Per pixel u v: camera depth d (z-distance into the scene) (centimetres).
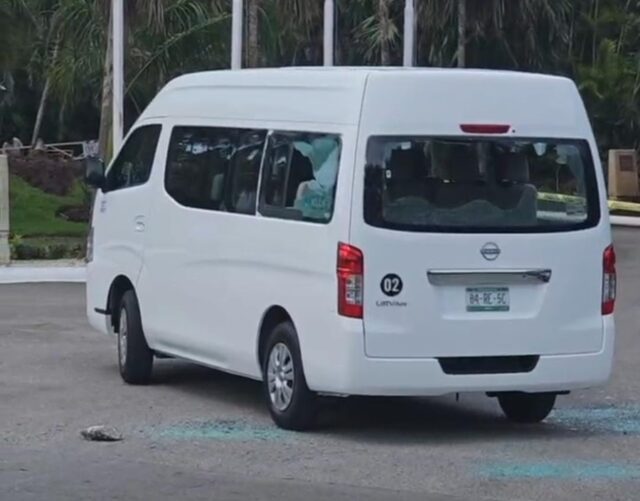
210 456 1222
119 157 1669
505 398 1412
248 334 1382
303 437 1309
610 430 1377
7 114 6662
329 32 3262
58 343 1906
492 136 1297
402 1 4209
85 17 3581
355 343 1243
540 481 1145
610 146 5600
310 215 1295
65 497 1077
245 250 1386
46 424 1359
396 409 1477
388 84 1273
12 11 4531
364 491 1102
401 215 1258
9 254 2928
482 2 4106
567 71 5106
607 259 1330
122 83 2894
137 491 1095
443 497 1086
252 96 1423
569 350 1308
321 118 1309
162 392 1548
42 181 4919
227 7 3681
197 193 1484
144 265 1568
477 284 1278
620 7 5406
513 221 1292
